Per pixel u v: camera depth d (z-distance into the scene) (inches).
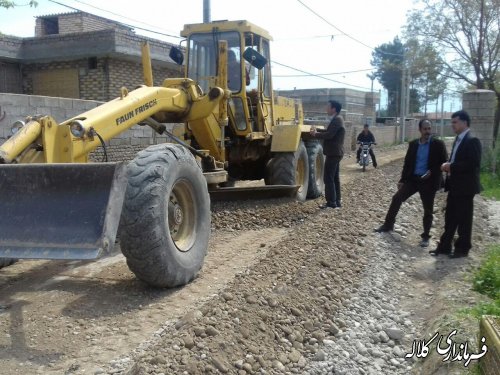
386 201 402.9
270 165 359.6
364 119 1510.8
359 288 224.7
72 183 163.8
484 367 141.8
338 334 185.5
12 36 601.6
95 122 201.3
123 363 141.9
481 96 580.4
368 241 283.3
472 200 262.5
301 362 163.0
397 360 175.9
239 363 148.6
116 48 566.9
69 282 204.1
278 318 180.1
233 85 333.7
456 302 203.5
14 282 204.8
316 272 221.8
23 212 166.1
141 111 235.9
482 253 279.1
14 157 174.2
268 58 366.0
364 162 653.9
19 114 331.9
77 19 739.4
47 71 621.3
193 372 138.1
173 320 169.2
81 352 148.3
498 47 741.3
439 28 807.1
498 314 181.3
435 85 914.7
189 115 283.3
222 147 311.1
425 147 289.4
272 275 208.8
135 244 179.8
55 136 186.7
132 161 188.7
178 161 196.5
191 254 203.6
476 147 254.1
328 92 1514.5
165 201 186.4
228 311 172.1
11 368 139.3
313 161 402.0
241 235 285.7
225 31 329.7
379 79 2561.5
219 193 321.4
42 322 165.8
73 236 158.9
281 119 402.6
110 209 158.6
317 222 302.4
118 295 189.8
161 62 653.9
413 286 237.6
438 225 339.9
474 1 751.1
